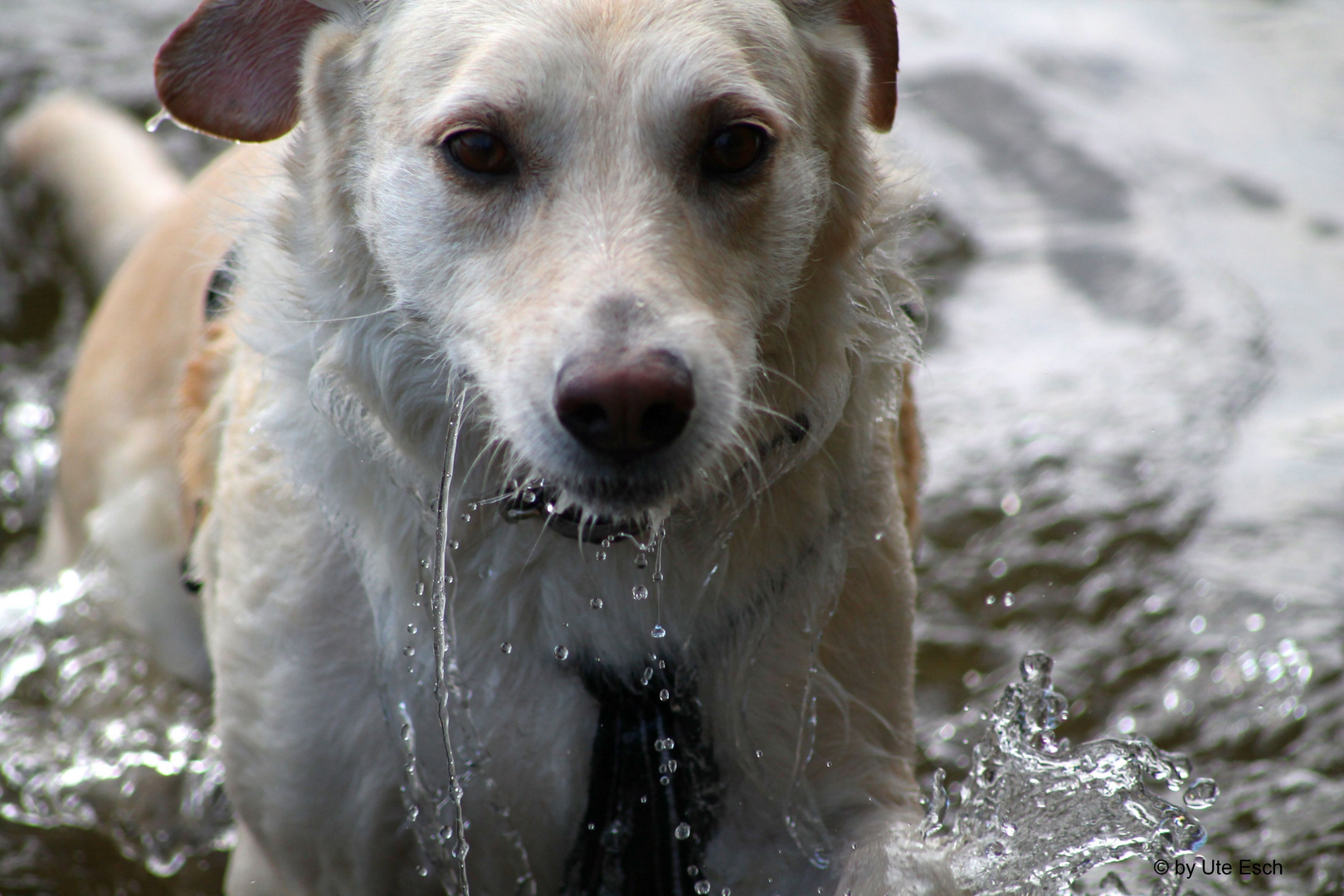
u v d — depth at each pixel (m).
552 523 5.12
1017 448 10.45
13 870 6.88
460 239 4.70
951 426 10.72
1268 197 14.64
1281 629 8.62
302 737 5.52
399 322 5.02
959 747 7.76
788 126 4.86
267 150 5.70
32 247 11.70
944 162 14.52
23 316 11.36
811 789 5.63
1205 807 7.30
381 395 5.14
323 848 5.75
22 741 7.77
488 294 4.62
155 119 5.66
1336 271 13.26
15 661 8.27
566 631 5.30
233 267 5.84
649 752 5.47
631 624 5.29
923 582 9.16
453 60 4.71
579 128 4.55
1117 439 10.55
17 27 14.59
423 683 5.39
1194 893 6.61
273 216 5.31
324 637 5.48
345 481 5.30
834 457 5.42
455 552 5.27
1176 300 12.55
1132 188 14.46
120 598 8.12
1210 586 9.03
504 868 5.70
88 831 7.21
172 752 7.68
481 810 5.55
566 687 5.41
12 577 9.16
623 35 4.57
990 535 9.56
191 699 8.05
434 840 5.63
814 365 5.19
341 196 5.09
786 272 4.89
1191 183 14.82
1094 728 7.96
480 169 4.64
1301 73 17.59
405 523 5.29
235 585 5.70
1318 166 15.38
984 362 11.66
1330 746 7.75
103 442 8.17
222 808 7.39
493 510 5.22
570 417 4.30
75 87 13.56
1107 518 9.72
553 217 4.53
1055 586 9.13
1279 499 9.92
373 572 5.36
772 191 4.79
